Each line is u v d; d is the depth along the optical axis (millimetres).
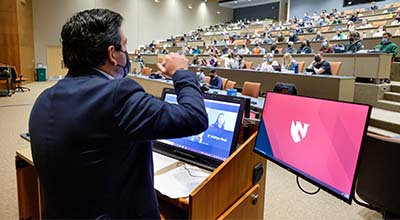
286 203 2750
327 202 2775
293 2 19062
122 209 861
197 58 9742
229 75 7855
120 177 845
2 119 5926
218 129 1427
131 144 855
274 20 19500
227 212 1272
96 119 783
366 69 6289
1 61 10922
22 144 4312
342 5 16812
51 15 13750
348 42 8109
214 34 16312
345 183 891
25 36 11930
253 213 1477
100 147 795
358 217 2516
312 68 6422
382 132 4516
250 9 21891
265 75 6953
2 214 2434
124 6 16234
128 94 800
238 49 10820
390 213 1448
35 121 847
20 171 2148
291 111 1149
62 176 815
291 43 9320
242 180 1373
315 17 15484
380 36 7844
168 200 1193
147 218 913
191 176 1325
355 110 901
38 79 13312
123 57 900
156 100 830
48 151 810
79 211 831
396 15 10531
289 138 1139
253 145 1382
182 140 1527
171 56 1000
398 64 6875
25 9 12023
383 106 5785
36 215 2238
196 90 919
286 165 1123
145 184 917
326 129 991
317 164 1001
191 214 1111
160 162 1467
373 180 1462
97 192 822
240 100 1403
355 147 881
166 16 18297
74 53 855
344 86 5570
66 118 795
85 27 839
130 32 16641
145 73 7652
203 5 20328
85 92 807
